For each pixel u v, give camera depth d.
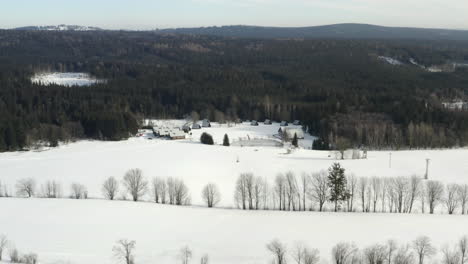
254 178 112.75
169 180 107.62
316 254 70.94
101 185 114.12
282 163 139.00
